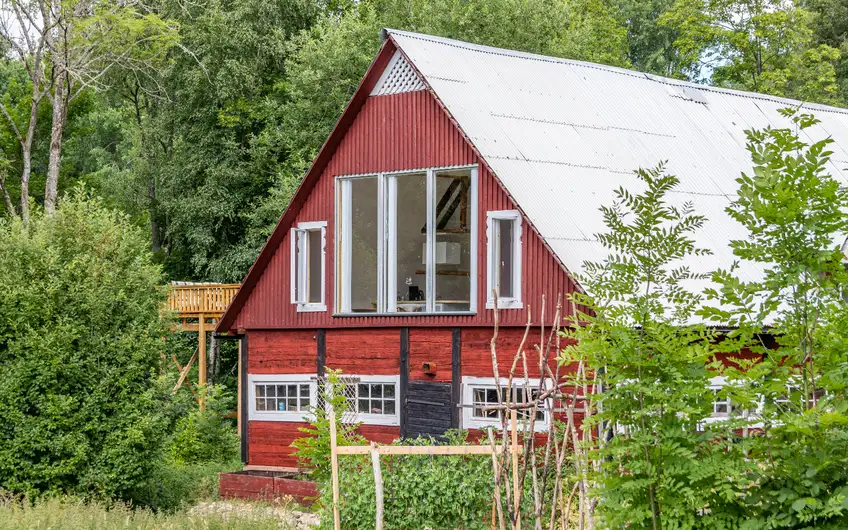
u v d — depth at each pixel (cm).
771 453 742
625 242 823
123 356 1906
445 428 2002
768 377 764
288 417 2277
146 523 1573
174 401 2041
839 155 2614
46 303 1866
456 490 1264
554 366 1836
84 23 3703
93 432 1862
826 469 721
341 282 2205
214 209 4072
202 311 3381
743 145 2483
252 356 2341
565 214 1925
